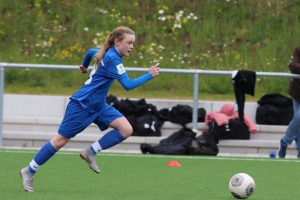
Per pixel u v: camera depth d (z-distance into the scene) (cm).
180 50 4969
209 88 4553
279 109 3684
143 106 3647
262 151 3547
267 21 5266
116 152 3195
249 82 3108
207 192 1878
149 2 5528
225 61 4809
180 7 5472
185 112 3628
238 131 3531
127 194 1811
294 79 3028
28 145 3647
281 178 2248
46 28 5288
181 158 2878
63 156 2841
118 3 5512
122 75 1756
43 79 4703
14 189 1873
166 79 4647
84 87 1791
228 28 5216
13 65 3177
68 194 1786
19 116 3850
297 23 5222
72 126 1780
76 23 5306
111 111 1833
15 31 5241
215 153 3127
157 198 1741
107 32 5103
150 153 3119
